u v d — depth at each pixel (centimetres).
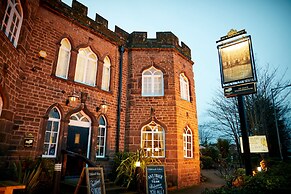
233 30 810
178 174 1089
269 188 571
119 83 1209
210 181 1389
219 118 2320
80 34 1076
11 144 747
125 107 1209
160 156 1123
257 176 632
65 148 893
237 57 771
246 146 701
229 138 2475
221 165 1166
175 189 1050
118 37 1292
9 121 700
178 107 1212
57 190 659
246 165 688
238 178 707
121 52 1266
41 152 814
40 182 734
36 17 908
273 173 669
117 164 1016
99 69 1123
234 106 2100
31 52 865
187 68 1418
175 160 1104
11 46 668
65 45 1022
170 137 1138
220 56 811
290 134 2077
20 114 789
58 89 924
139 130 1150
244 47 765
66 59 1012
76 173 925
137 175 882
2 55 611
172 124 1159
